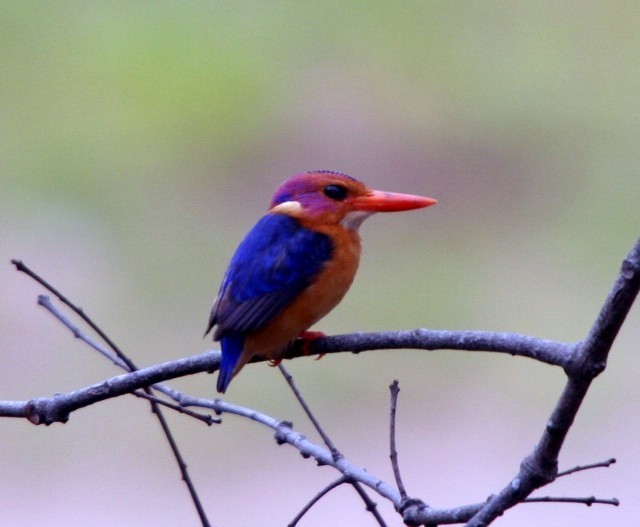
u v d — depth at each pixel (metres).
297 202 5.62
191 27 19.95
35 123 17.70
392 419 3.98
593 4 20.77
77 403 4.64
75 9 20.41
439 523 3.74
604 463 3.69
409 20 20.47
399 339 4.39
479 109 18.47
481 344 3.99
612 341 3.37
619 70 19.36
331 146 17.91
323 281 5.36
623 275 3.30
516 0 21.33
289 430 4.45
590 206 16.33
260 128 17.86
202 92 18.11
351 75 19.27
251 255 5.39
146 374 4.62
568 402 3.43
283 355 5.38
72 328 4.85
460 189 17.20
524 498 3.54
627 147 17.36
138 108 17.92
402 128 18.11
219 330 5.20
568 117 18.16
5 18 20.00
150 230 15.62
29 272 4.74
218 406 4.73
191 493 4.55
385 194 5.67
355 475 4.09
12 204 15.78
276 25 20.05
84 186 16.25
